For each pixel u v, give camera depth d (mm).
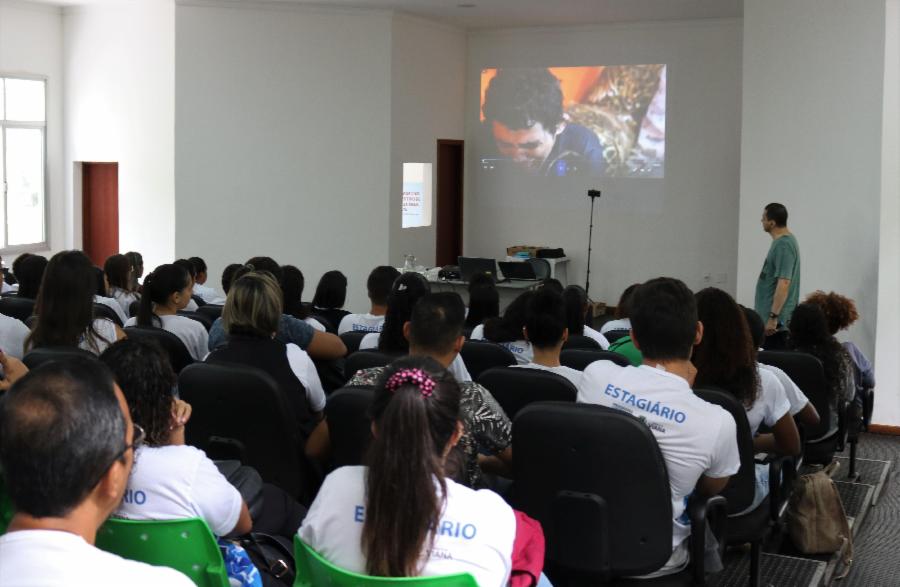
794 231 7879
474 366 4070
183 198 11523
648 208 12102
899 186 6496
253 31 11367
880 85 7133
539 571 1868
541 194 12664
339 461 3018
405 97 11680
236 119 11469
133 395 1984
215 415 3080
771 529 4355
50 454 1232
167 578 1271
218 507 2023
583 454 2494
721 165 11672
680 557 2682
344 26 11391
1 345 3914
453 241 13164
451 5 10992
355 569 1753
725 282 11773
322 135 11508
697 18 11562
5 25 12125
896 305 6582
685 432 2547
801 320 4621
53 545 1219
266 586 2225
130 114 12586
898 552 4410
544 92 12500
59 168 13086
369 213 11570
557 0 10516
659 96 11906
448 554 1708
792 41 7809
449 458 1827
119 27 12539
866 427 5469
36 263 5746
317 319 5195
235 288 3377
